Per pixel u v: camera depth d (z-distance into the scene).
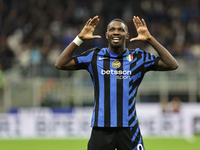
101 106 13.90
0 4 57.53
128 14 57.69
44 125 39.47
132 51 14.51
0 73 40.22
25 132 39.34
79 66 14.45
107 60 14.20
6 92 40.03
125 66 14.10
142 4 58.88
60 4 58.94
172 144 34.28
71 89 39.50
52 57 49.41
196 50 53.31
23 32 54.53
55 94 39.66
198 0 60.56
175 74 40.38
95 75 14.17
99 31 54.75
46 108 39.53
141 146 14.00
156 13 58.12
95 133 13.97
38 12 57.19
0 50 51.44
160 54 14.23
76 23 56.81
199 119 40.03
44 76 40.00
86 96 39.50
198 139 36.94
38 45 52.31
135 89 14.24
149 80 40.28
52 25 55.47
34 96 39.88
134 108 14.14
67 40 53.69
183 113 40.00
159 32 55.59
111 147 13.90
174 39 55.19
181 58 43.44
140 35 14.17
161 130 39.72
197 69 40.78
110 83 13.96
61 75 39.81
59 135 39.31
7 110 39.69
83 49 50.97
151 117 39.72
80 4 58.97
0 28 55.09
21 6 57.81
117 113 13.81
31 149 32.03
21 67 41.78
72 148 32.34
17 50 51.81
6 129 39.34
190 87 40.41
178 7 59.25
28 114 39.47
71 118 39.47
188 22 58.03
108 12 58.06
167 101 40.12
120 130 13.82
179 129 39.91
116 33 13.86
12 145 34.16
